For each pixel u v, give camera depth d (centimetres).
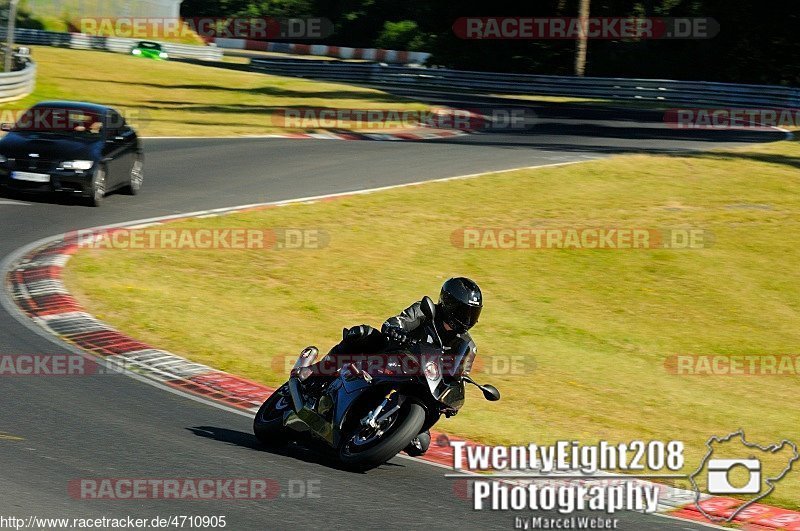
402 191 3119
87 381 1330
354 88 6569
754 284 2480
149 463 1025
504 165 3634
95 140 2619
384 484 1048
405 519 942
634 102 6228
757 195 3325
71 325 1619
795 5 6912
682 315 2245
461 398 1086
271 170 3350
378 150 3916
